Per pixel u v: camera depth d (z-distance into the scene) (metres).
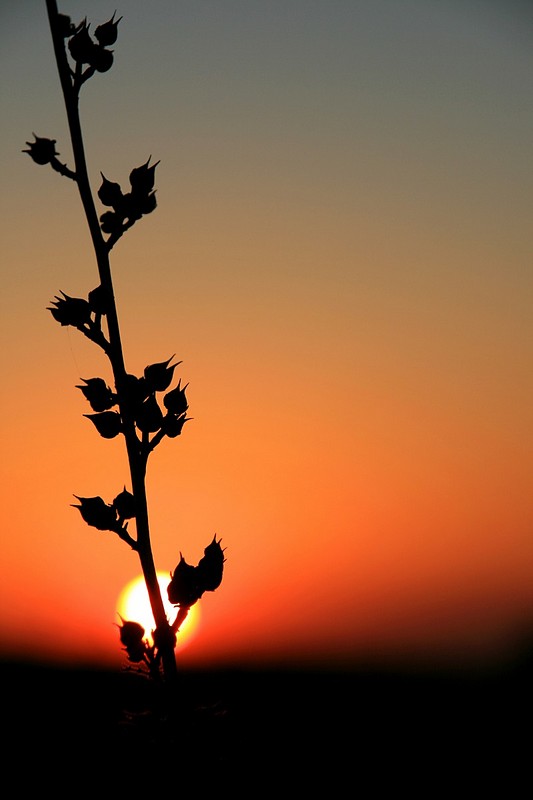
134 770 0.67
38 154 0.70
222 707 0.68
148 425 0.70
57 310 0.70
